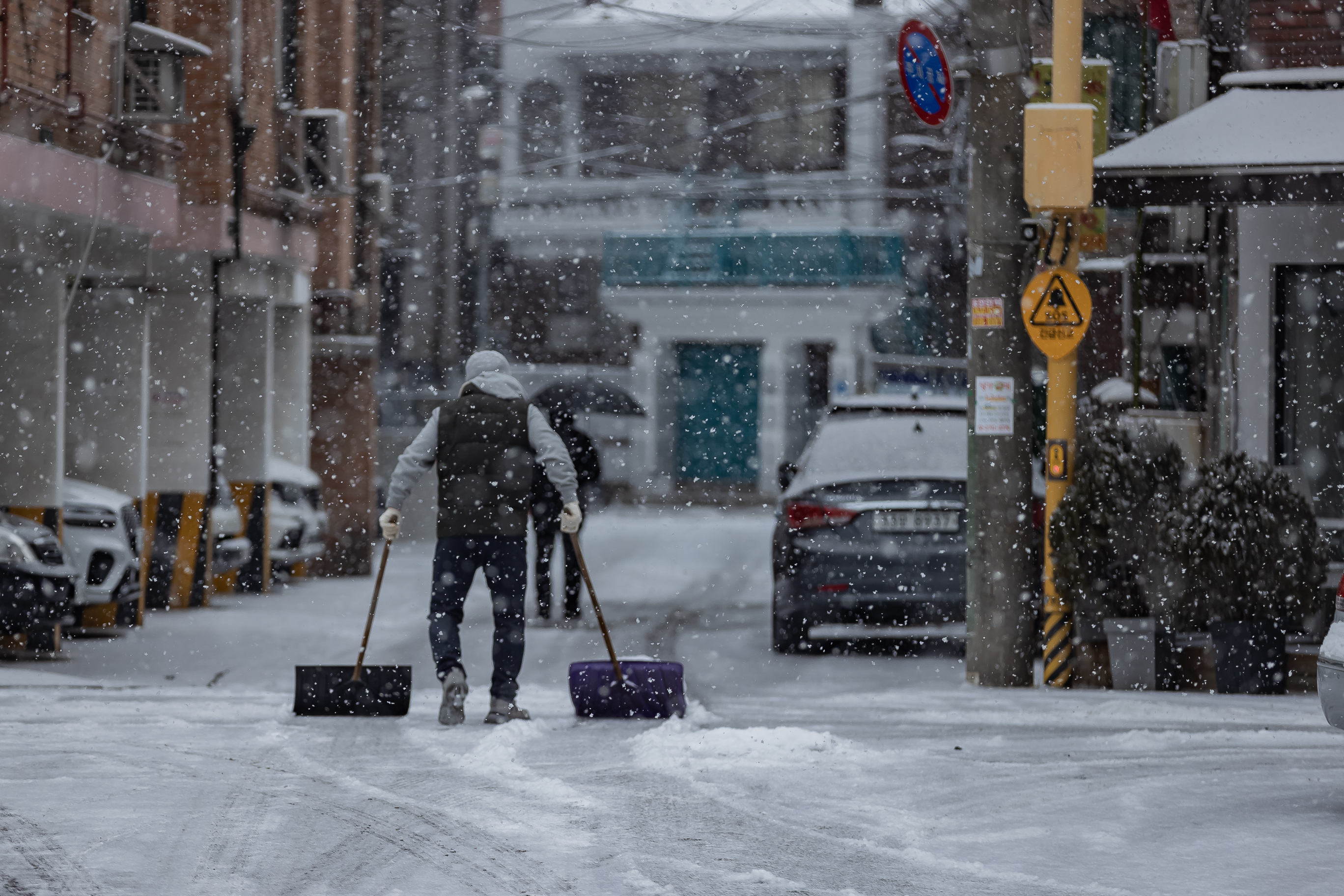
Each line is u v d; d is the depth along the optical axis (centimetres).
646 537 8956
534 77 13088
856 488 4069
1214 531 3481
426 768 2336
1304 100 3803
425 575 7225
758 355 13112
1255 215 4356
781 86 12900
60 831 1880
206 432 5788
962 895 1662
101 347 5206
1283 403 4359
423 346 13012
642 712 2889
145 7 5162
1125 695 3419
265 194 6128
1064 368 3625
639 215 13112
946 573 4012
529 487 2862
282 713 2930
